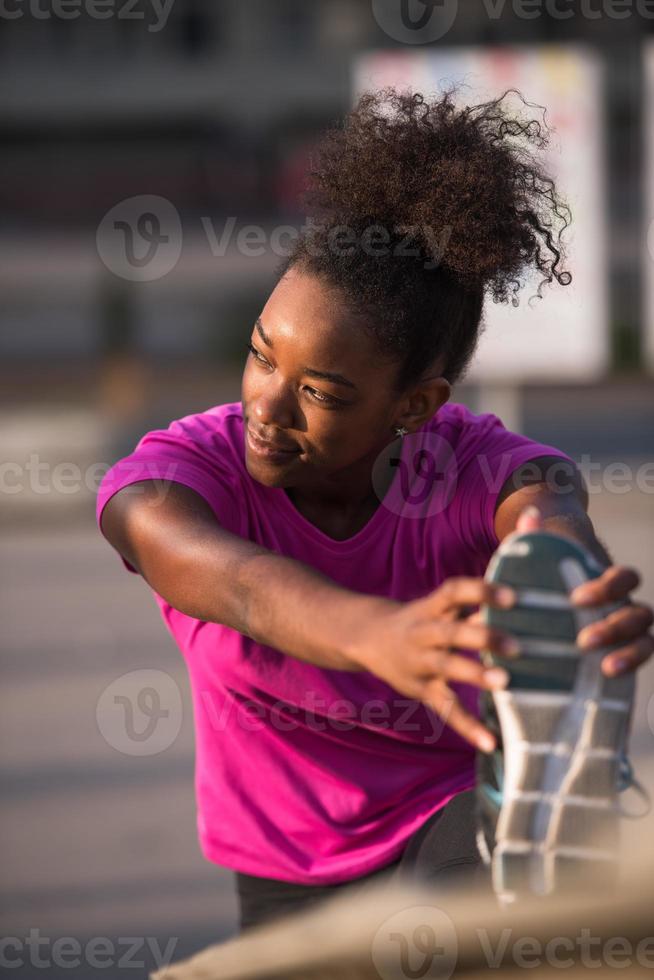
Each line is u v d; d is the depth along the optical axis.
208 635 4.98
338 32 72.94
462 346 4.85
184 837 9.70
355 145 4.73
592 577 3.48
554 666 3.44
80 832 9.77
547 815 3.54
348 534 4.95
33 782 10.84
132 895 8.68
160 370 40.34
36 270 53.59
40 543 21.03
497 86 19.50
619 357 37.16
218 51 73.62
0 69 73.00
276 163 68.06
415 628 3.40
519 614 3.43
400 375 4.55
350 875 5.05
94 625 15.84
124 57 73.38
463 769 5.21
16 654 14.58
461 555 4.95
